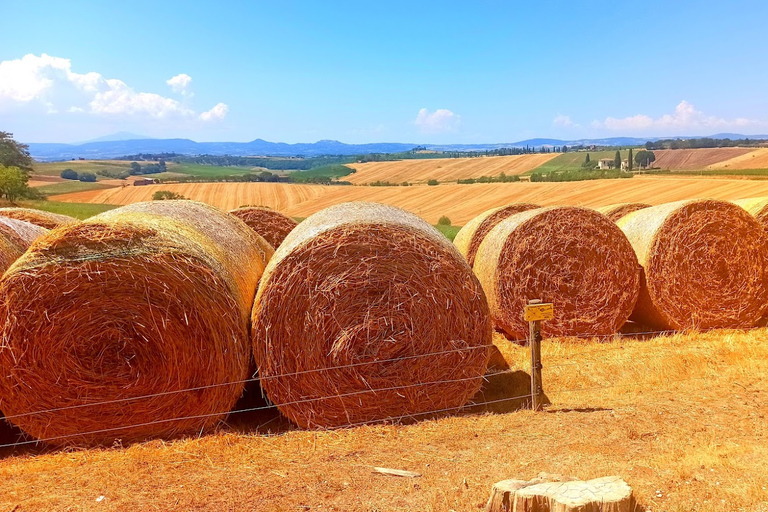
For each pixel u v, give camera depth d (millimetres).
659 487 3932
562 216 8492
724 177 55312
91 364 5074
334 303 5520
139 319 5062
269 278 5473
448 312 5750
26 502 4004
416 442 5055
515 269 8383
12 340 4957
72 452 5055
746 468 4195
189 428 5312
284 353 5492
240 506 3918
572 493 3459
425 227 6570
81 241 4988
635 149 150250
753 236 8961
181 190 68125
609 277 8547
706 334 8695
